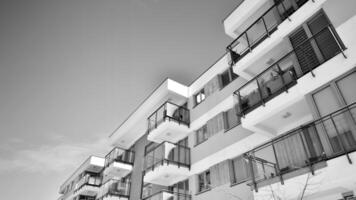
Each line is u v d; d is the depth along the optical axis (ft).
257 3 39.11
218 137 45.52
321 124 24.02
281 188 23.62
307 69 27.68
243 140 40.14
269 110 29.60
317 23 28.89
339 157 20.53
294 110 28.91
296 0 33.99
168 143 51.21
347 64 23.20
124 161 71.20
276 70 32.12
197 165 47.44
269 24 39.40
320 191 21.22
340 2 26.35
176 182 51.44
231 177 39.70
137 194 63.05
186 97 59.21
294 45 30.63
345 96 23.07
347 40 24.08
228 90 48.39
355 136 21.20
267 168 31.94
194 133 52.60
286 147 29.63
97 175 97.19
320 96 25.07
